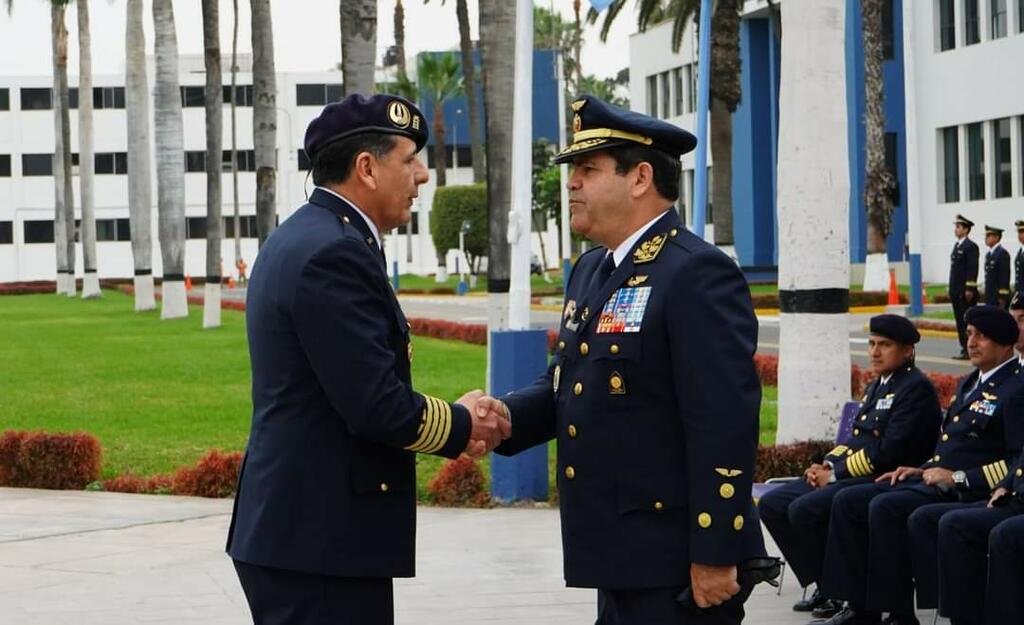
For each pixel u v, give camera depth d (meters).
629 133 4.63
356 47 18.25
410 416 4.50
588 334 4.64
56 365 24.72
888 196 38.72
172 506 11.30
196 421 16.33
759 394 4.50
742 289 4.54
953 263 22.38
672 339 4.48
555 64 56.59
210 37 34.78
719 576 4.39
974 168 42.34
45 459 12.41
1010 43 40.09
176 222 38.53
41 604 7.93
